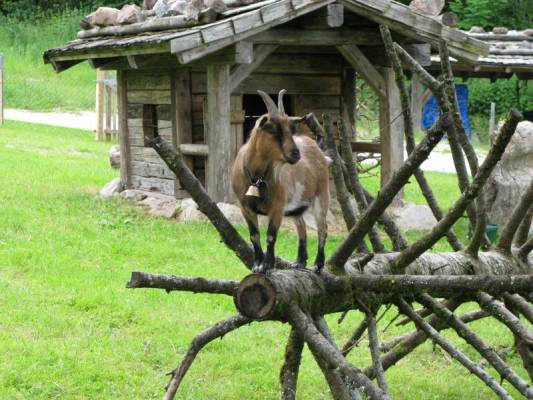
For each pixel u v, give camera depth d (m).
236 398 7.18
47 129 26.16
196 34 11.63
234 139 13.73
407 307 5.99
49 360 7.53
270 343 8.56
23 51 37.00
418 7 13.52
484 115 34.62
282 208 5.62
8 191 14.55
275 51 14.24
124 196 15.03
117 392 7.06
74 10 41.56
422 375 8.11
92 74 35.84
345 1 12.51
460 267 6.44
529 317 6.43
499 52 19.61
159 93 14.48
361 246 6.52
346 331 9.06
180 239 11.91
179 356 7.93
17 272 10.04
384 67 14.07
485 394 7.75
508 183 13.77
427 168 23.56
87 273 10.08
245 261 5.71
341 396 5.69
